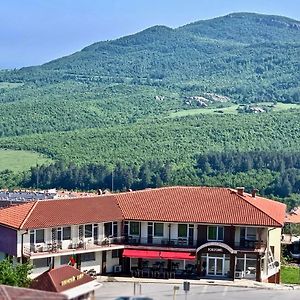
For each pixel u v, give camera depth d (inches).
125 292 2815.0
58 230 3159.5
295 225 5216.5
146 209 3326.8
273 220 3201.3
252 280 3174.2
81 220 3184.1
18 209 3211.1
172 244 3260.3
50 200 3260.3
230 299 2768.2
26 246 3068.4
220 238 3235.7
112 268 3267.7
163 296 2778.1
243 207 3282.5
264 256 3230.8
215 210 3277.6
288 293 2928.2
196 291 2896.2
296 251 4335.6
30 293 1694.1
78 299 2097.7
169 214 3275.1
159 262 3253.0
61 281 2106.3
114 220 3265.3
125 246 3255.4
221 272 3201.3
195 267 3211.1
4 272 2293.3
